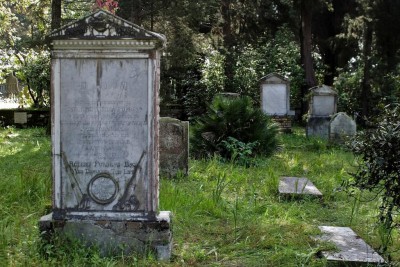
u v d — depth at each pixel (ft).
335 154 43.04
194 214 21.53
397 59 86.53
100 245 16.80
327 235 19.43
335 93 60.90
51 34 16.56
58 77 16.84
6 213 20.47
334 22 101.45
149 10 69.10
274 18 96.68
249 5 91.25
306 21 86.17
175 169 30.86
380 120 16.85
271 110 68.18
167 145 30.86
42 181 24.71
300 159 40.09
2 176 27.78
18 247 16.63
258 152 39.19
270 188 28.22
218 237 19.06
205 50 77.00
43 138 51.01
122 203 16.92
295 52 90.79
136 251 16.71
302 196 26.32
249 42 94.94
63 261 15.52
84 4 66.08
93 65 16.78
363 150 16.30
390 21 83.46
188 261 16.38
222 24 89.30
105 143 16.92
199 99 77.66
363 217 22.95
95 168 16.96
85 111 16.89
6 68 76.48
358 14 94.38
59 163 16.98
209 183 28.71
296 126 84.02
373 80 84.17
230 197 25.77
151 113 16.79
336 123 50.26
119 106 16.84
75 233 16.84
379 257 16.79
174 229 19.43
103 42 16.56
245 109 39.86
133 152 16.88
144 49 16.62
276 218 22.13
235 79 81.00
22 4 63.10
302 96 88.84
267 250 17.66
